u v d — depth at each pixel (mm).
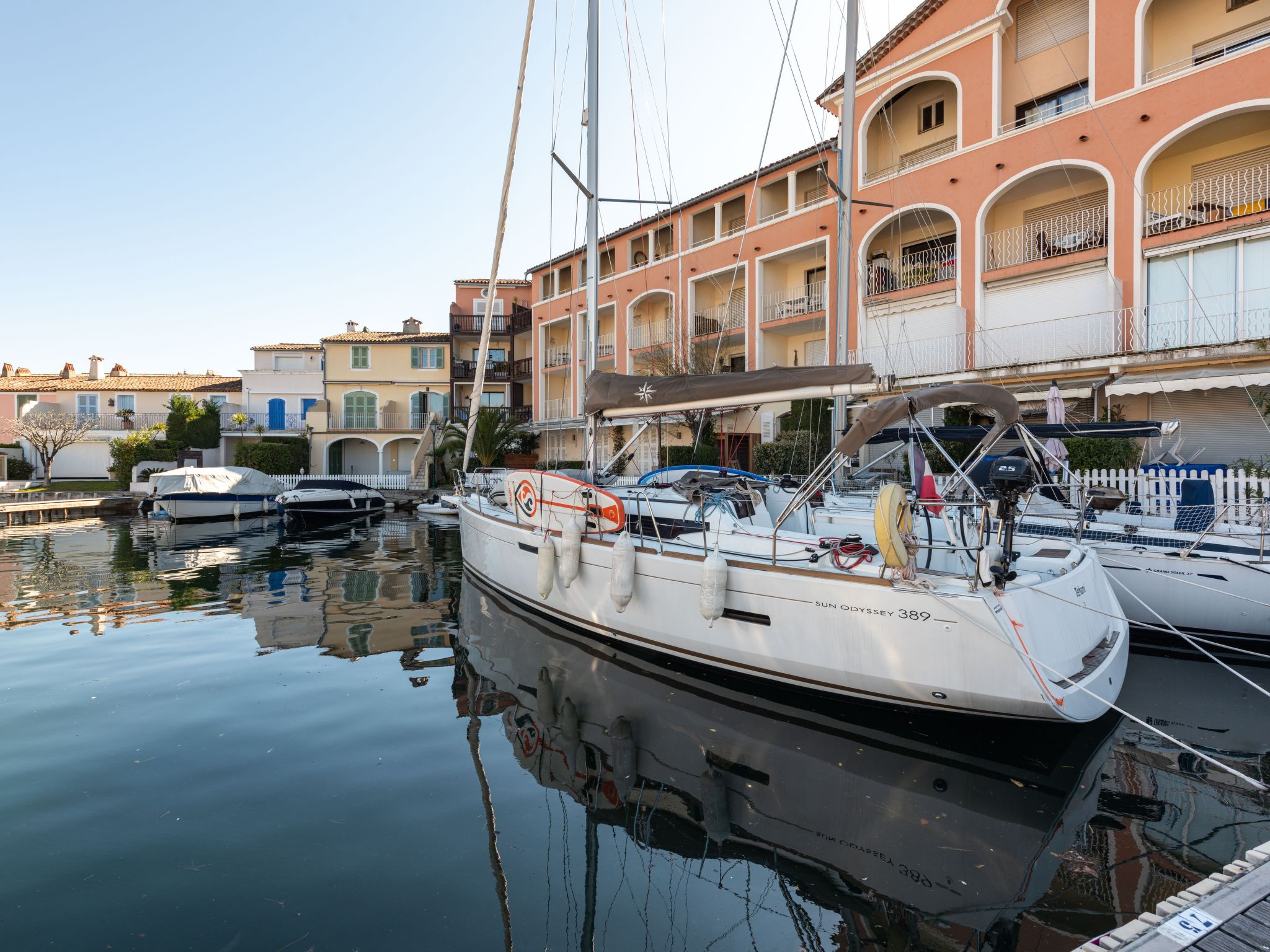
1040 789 4160
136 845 3557
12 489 31875
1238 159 14531
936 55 18250
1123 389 13477
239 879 3270
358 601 9773
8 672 6539
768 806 4008
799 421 16391
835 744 4867
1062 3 16969
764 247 22922
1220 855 3412
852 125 10430
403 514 25828
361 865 3402
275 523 22688
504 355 38344
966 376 16297
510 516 9453
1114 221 14992
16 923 2920
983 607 4547
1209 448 13688
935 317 18234
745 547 6203
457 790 4211
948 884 3217
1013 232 17453
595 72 9945
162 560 14117
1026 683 4434
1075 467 12930
